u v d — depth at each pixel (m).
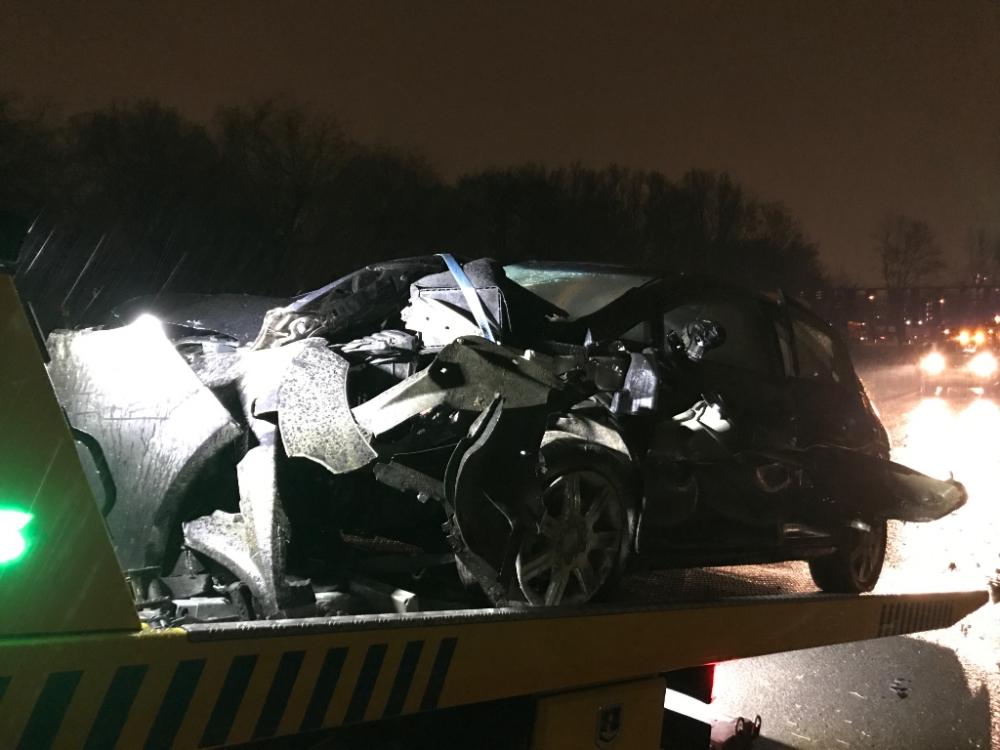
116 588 2.17
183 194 20.56
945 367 29.77
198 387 3.20
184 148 21.14
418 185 27.89
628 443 4.10
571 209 36.06
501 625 3.09
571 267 5.16
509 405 3.46
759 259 45.84
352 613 3.33
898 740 5.10
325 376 3.39
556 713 3.29
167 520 3.03
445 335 4.13
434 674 2.88
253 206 22.95
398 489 3.45
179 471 3.05
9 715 1.99
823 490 5.13
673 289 4.88
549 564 3.72
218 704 2.34
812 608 4.59
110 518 3.07
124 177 19.91
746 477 4.79
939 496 5.20
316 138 24.59
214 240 21.59
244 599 2.98
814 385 5.59
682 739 4.09
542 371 3.62
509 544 3.39
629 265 5.09
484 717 3.20
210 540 3.08
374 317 4.25
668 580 5.35
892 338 65.94
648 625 3.68
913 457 14.82
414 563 3.77
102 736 2.13
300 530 3.70
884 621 5.12
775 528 4.98
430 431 3.52
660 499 4.31
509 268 5.47
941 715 5.43
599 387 4.10
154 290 19.86
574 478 3.83
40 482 2.06
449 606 3.56
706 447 4.65
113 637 2.14
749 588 5.48
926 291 67.31
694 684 4.16
